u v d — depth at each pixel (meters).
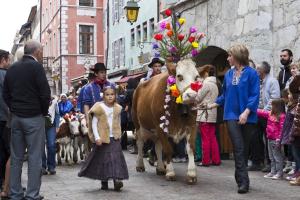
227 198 7.39
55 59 49.06
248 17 12.88
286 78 10.35
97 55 46.59
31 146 7.07
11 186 7.19
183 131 8.75
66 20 46.00
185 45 9.66
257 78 7.72
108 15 37.09
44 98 7.03
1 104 7.66
